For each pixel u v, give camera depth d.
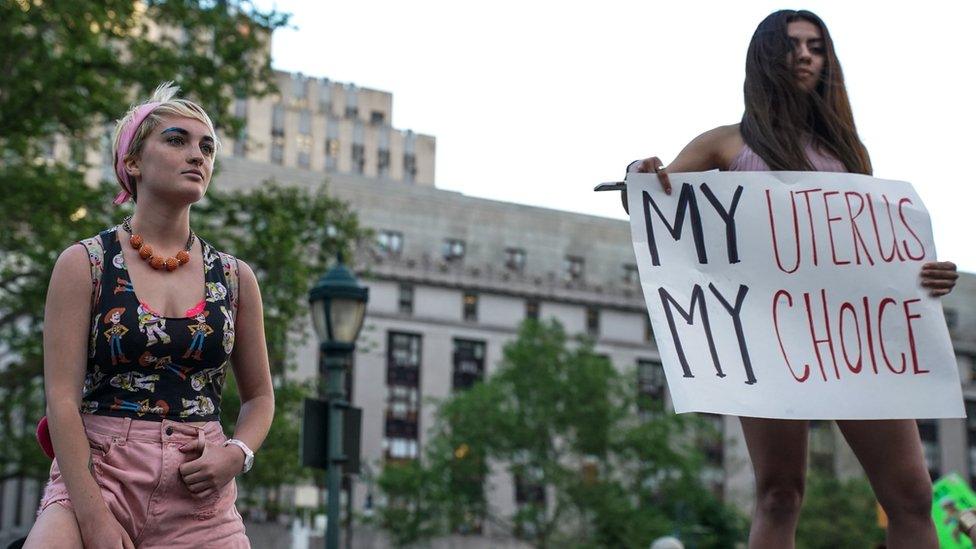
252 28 20.05
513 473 49.91
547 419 48.50
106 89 18.47
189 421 2.83
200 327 2.85
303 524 46.56
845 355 3.34
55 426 2.67
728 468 68.56
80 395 2.75
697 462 50.50
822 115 3.47
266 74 20.44
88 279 2.80
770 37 3.51
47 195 18.59
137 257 2.88
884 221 3.45
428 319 67.69
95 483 2.66
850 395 3.29
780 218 3.45
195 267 2.95
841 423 3.32
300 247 21.45
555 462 48.94
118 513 2.70
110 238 2.88
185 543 2.76
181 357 2.83
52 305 2.77
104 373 2.78
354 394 64.50
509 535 64.06
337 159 89.81
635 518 47.47
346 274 10.95
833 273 3.41
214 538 2.81
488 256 71.69
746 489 68.81
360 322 10.80
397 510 49.84
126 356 2.78
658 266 3.46
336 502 10.40
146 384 2.80
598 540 48.31
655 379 73.50
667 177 3.53
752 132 3.50
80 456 2.66
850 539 52.78
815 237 3.43
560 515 51.47
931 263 3.41
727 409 3.27
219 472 2.80
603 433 48.81
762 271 3.42
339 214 21.92
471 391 50.66
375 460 61.25
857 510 53.91
